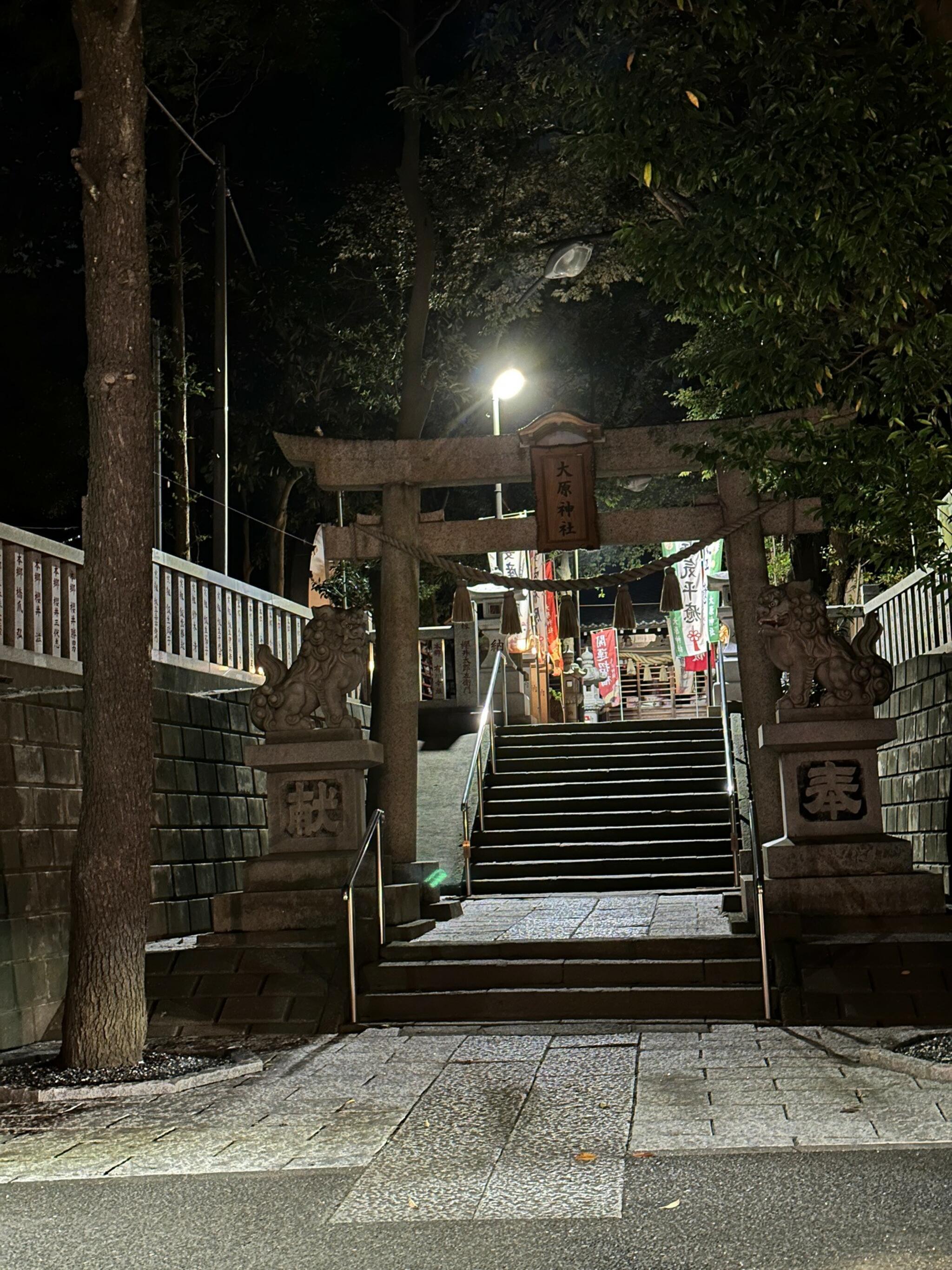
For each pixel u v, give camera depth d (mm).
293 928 10594
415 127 17125
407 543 12578
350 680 11328
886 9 7820
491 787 18359
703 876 15258
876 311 8023
